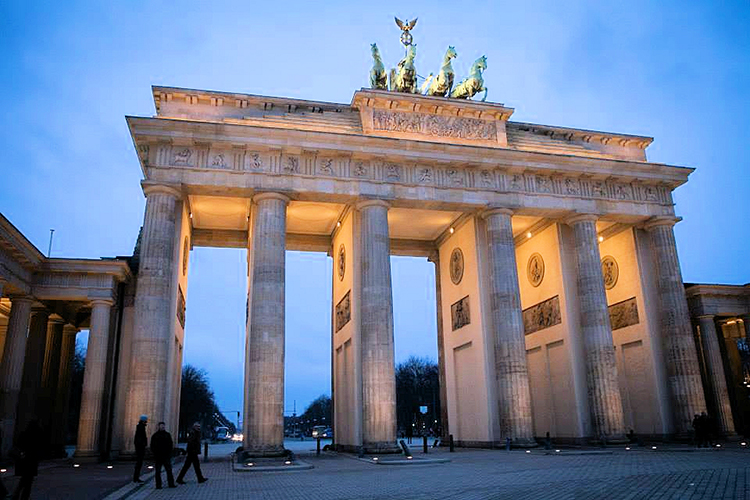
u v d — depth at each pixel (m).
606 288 70.25
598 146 67.12
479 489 24.56
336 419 65.06
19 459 21.33
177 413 58.31
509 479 28.31
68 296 50.75
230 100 56.88
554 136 66.31
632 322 65.31
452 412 65.81
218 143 52.91
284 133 53.66
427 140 59.66
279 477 34.12
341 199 55.97
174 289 53.19
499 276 57.44
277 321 50.62
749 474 26.34
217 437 176.00
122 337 54.25
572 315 61.78
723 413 62.50
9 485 30.41
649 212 63.91
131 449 45.75
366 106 58.91
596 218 62.16
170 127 51.97
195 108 56.12
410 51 64.50
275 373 49.19
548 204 60.62
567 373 61.03
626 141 68.00
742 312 66.75
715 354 64.44
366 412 50.69
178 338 57.09
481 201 58.53
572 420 59.59
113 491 26.70
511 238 58.81
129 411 46.44
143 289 48.94
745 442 57.78
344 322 61.47
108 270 51.59
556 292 63.97
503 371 55.31
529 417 54.28
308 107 58.62
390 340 52.66
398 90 63.31
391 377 51.75
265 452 46.38
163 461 29.12
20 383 48.75
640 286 64.31
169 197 51.84
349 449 56.34
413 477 31.19
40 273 50.75
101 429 51.22
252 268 53.62
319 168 55.31
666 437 59.81
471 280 62.34
